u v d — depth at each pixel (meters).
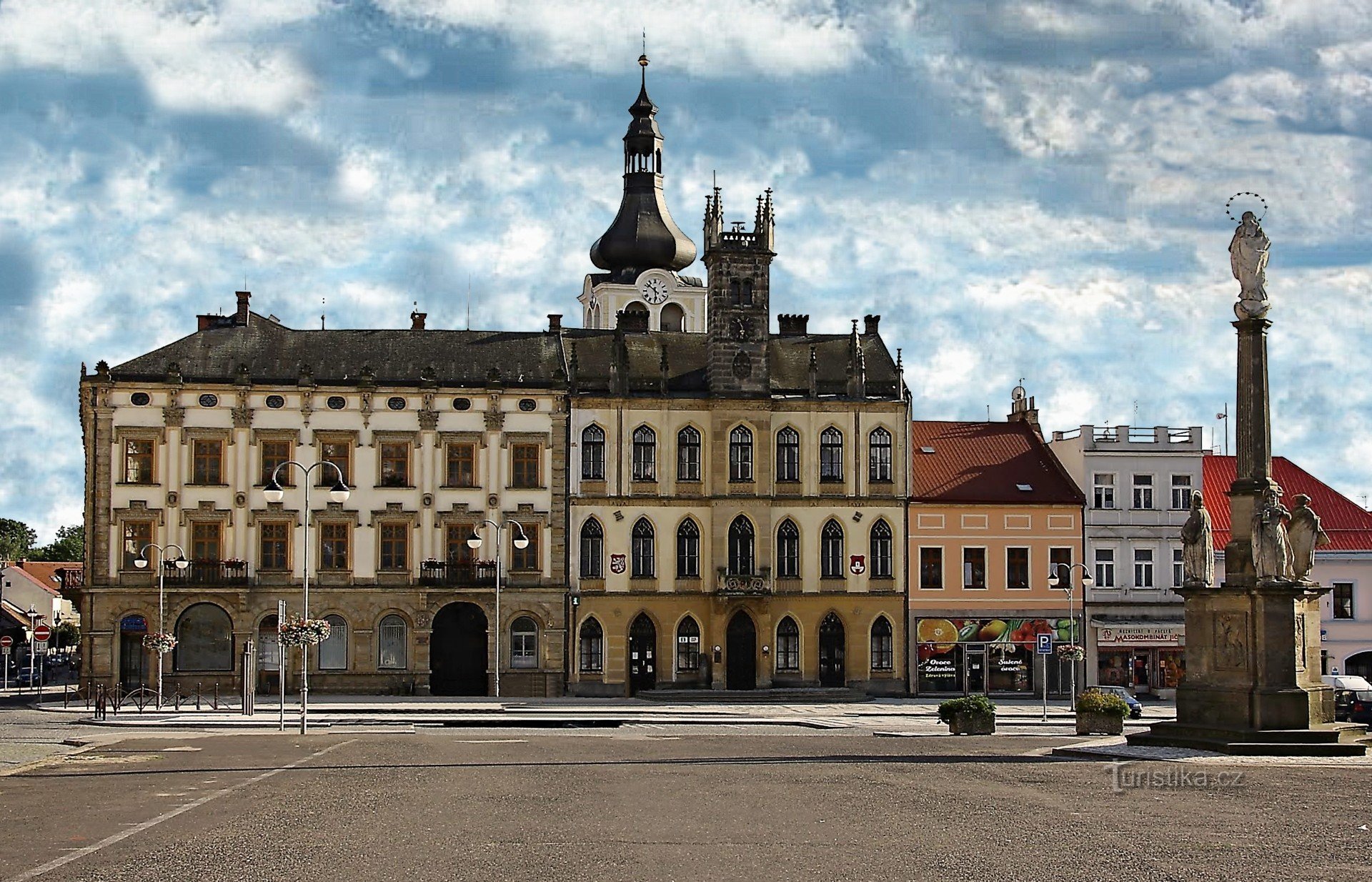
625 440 94.44
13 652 131.75
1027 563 97.50
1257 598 44.56
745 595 93.69
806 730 64.38
